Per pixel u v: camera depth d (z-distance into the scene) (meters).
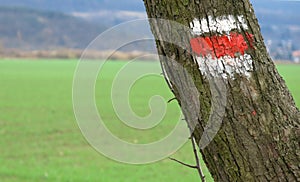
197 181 16.22
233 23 2.57
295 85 50.84
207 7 2.55
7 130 26.58
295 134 2.60
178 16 2.56
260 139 2.57
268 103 2.59
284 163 2.58
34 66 107.38
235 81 2.56
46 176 17.02
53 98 43.94
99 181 16.25
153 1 2.60
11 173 17.39
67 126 28.17
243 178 2.61
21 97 44.38
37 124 28.81
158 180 16.23
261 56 2.61
